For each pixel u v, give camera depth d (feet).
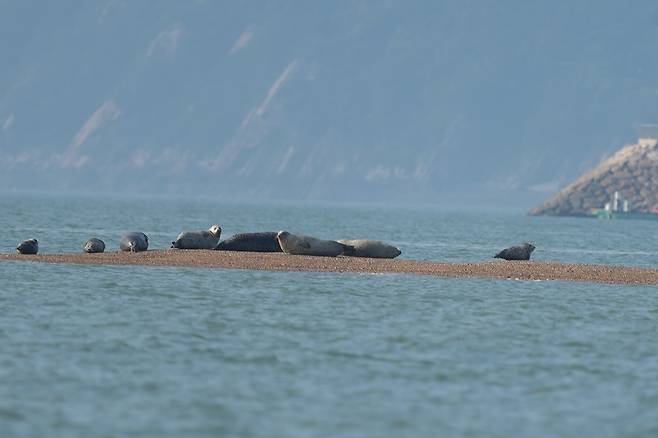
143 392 380.78
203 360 430.20
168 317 518.37
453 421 360.07
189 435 337.11
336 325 511.40
